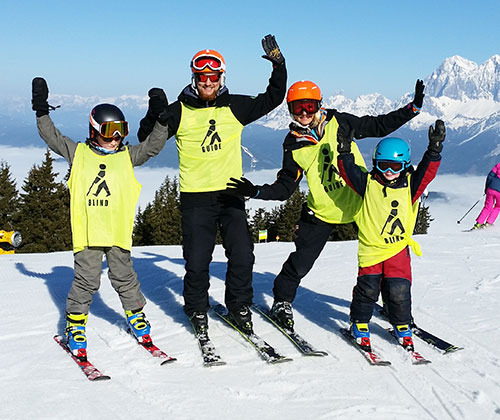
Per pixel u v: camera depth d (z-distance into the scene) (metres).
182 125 3.86
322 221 4.04
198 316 3.88
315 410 2.78
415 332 3.94
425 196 3.58
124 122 3.46
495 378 3.18
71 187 3.48
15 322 4.12
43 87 3.45
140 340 3.67
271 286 5.47
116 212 3.50
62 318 4.24
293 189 4.09
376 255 3.65
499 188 10.88
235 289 3.95
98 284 3.60
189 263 3.87
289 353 3.59
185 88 3.91
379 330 4.07
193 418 2.67
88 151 3.53
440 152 3.39
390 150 3.46
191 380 3.13
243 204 4.00
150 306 4.66
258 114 3.95
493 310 4.55
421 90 3.66
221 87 3.88
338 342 3.80
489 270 6.18
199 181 3.89
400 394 2.98
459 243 8.32
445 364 3.40
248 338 3.78
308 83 3.89
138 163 3.69
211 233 3.94
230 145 3.90
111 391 2.95
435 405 2.85
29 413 2.66
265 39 3.82
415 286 5.39
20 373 3.17
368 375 3.23
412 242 3.60
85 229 3.49
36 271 6.29
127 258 3.62
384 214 3.56
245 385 3.07
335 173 3.95
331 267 6.43
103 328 4.00
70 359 3.40
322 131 4.01
